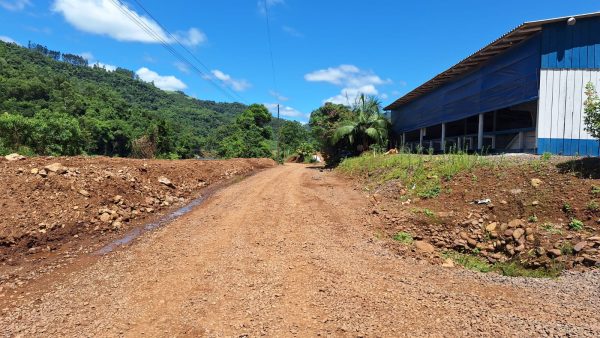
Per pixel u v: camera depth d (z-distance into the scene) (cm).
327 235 768
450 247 698
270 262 597
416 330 376
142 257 623
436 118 2208
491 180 872
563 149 1239
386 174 1308
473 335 364
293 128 7412
